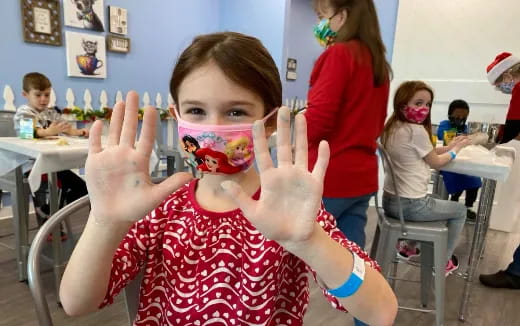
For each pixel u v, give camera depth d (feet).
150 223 2.05
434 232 4.93
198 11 13.83
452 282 7.03
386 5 11.51
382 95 4.21
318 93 3.92
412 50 11.30
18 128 7.38
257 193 2.08
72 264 1.67
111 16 11.03
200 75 1.84
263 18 13.97
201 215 2.03
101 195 1.51
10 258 6.99
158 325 2.07
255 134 1.46
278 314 2.10
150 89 12.62
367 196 4.26
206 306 1.96
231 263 1.97
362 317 1.69
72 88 10.48
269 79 1.94
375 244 5.90
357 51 3.87
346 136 4.00
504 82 7.79
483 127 8.18
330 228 2.04
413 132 5.15
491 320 5.81
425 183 5.33
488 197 5.40
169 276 2.00
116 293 1.86
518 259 6.80
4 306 5.46
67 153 5.60
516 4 9.93
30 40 9.39
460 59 10.78
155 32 12.42
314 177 1.44
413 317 5.79
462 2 10.50
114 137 1.57
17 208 6.03
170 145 10.80
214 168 1.98
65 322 5.15
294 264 2.09
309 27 17.04
